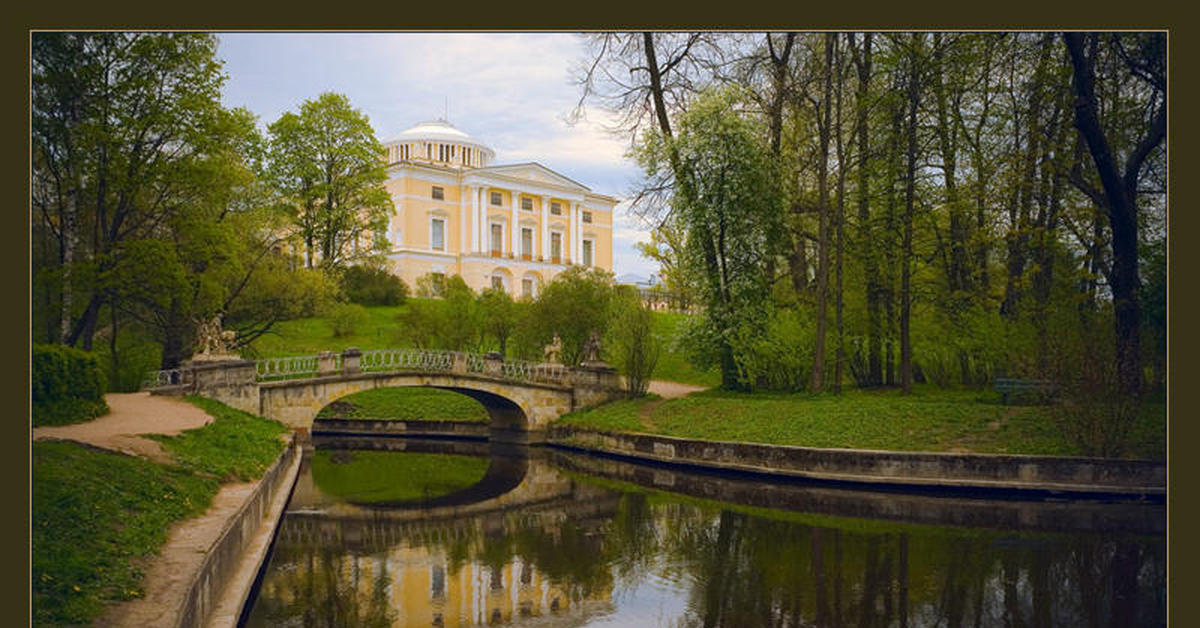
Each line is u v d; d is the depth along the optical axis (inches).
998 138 1171.9
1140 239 1015.0
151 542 430.9
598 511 839.7
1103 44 954.1
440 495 934.4
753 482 992.2
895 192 1230.9
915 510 802.2
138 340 1341.0
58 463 495.5
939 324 1210.0
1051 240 1050.1
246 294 1387.8
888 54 1180.5
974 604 511.5
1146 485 805.2
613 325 1525.6
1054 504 808.3
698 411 1215.6
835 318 1270.9
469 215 3107.8
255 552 560.7
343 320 1882.4
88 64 991.0
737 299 1307.8
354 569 605.6
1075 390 845.2
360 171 1982.0
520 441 1423.5
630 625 478.9
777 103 1262.3
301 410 1215.6
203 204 1192.8
